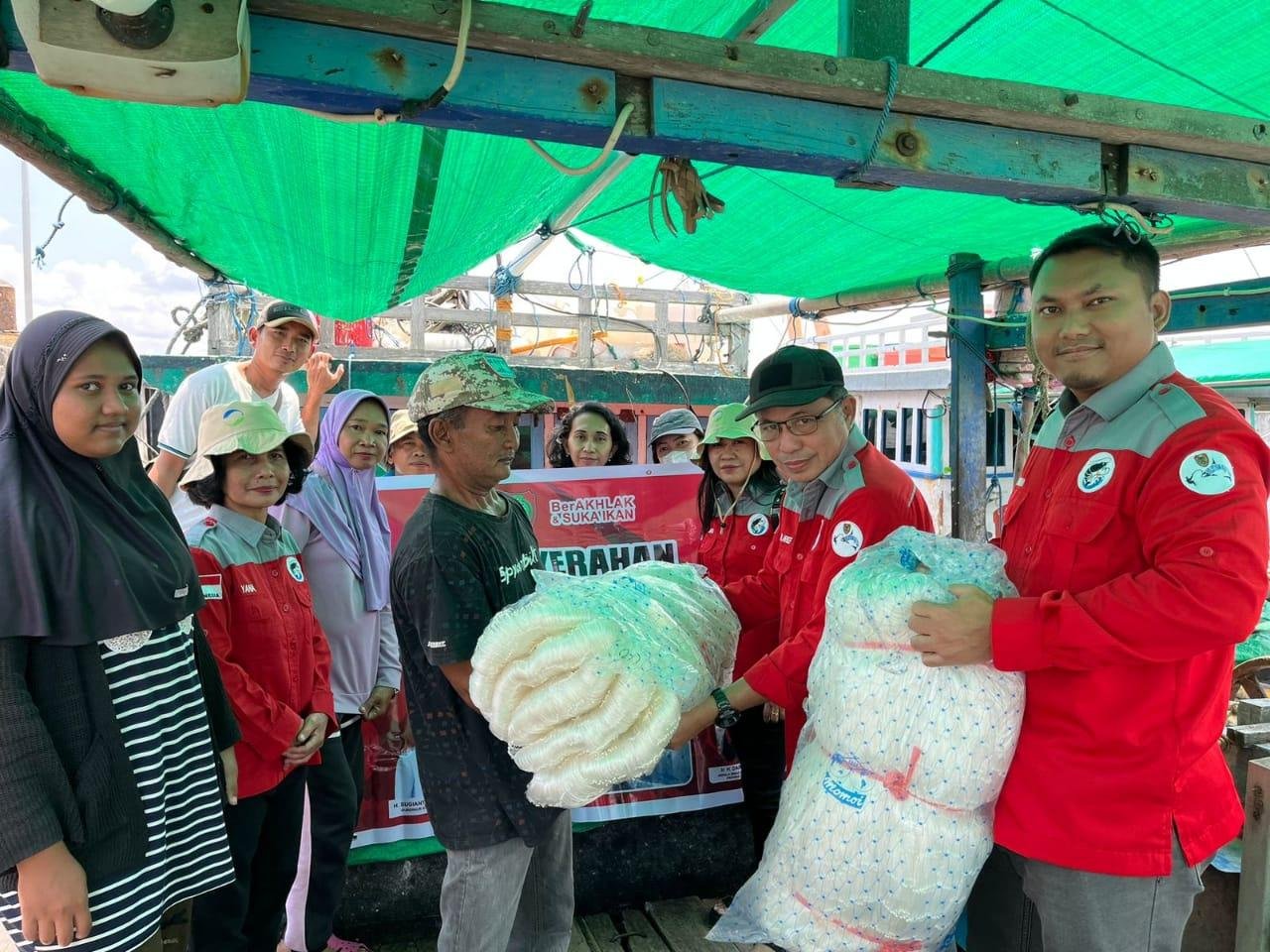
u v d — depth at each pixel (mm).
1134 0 1929
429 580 1745
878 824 1445
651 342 7582
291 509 2725
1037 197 1500
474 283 7180
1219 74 2281
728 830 3010
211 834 1753
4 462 1454
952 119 1377
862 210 3334
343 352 6004
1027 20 2078
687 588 1972
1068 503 1455
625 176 3252
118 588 1509
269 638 2277
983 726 1406
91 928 1458
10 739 1354
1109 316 1428
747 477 2896
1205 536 1244
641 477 3252
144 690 1578
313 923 2492
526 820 1859
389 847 2785
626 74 1244
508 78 1182
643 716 1531
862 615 1484
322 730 2365
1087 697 1377
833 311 5035
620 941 2729
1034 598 1356
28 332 1521
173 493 3359
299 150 2654
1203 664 1388
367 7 1083
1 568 1376
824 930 1517
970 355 3732
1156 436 1365
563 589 1648
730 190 3316
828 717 1539
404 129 2508
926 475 10188
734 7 2186
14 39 1001
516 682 1539
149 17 924
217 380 3359
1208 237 2959
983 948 1743
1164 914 1411
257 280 4676
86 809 1446
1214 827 1442
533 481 3170
